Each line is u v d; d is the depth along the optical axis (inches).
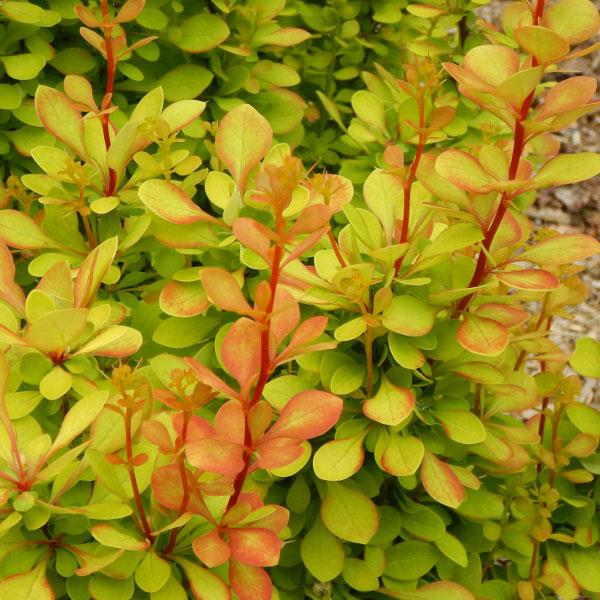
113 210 18.1
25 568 14.4
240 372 13.8
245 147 16.2
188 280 16.5
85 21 17.5
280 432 13.6
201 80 22.3
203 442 13.2
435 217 18.4
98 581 14.4
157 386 16.9
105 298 18.8
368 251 16.2
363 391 16.6
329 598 17.3
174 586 14.5
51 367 15.2
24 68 20.5
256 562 13.4
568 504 19.5
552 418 19.2
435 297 15.7
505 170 15.7
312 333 13.7
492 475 19.4
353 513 16.5
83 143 17.5
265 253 13.0
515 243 16.8
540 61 14.4
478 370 16.5
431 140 21.7
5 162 22.0
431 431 16.9
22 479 14.1
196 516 14.8
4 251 15.6
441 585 17.4
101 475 14.1
